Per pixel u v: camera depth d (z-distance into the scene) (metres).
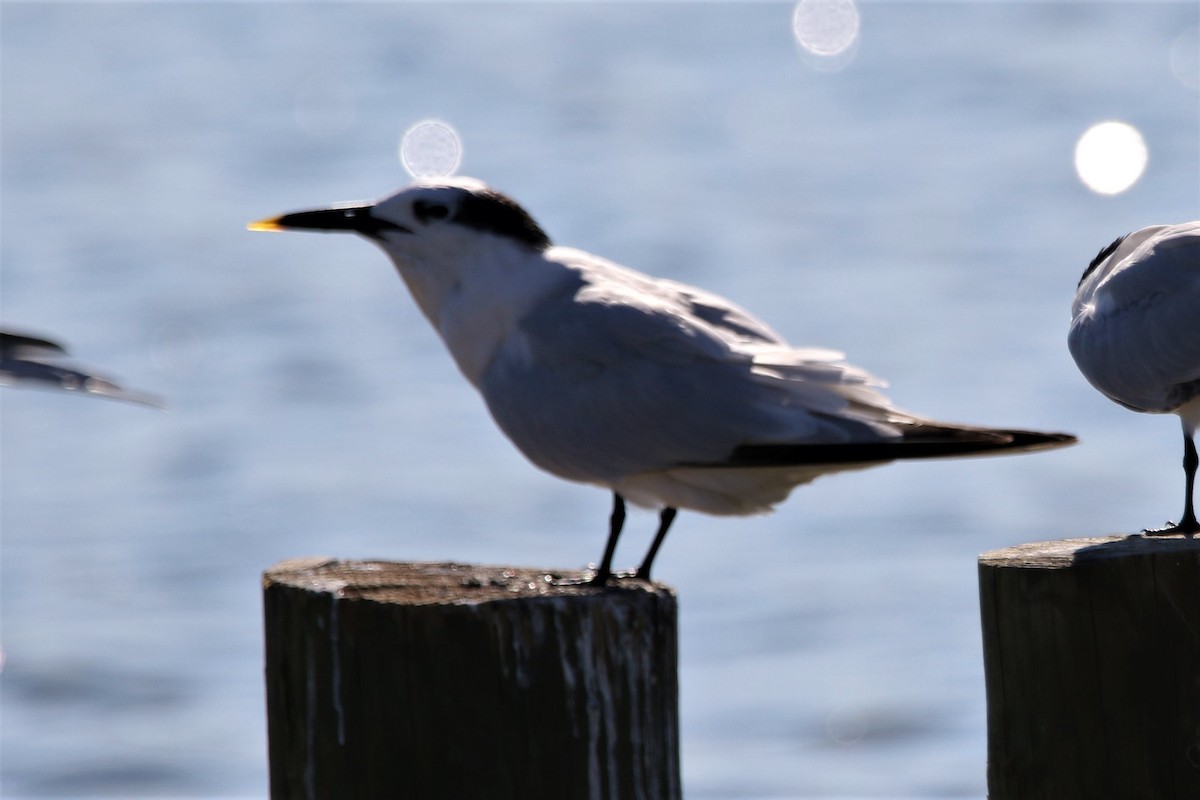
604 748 5.22
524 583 5.57
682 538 16.75
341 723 5.24
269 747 5.46
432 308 6.80
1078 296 7.88
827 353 6.50
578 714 5.19
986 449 6.15
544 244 6.84
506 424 6.60
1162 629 5.61
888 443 6.20
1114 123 37.75
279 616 5.38
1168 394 7.39
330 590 5.32
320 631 5.26
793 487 6.61
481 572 5.75
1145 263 7.39
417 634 5.16
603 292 6.54
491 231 6.66
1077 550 5.86
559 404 6.45
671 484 6.51
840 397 6.40
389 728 5.19
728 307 6.85
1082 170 33.50
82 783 13.79
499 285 6.61
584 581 5.82
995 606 5.81
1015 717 5.79
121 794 13.59
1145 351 7.33
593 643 5.20
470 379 6.84
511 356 6.58
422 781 5.18
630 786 5.25
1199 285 7.21
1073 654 5.68
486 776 5.18
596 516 17.47
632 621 5.24
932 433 6.23
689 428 6.32
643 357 6.40
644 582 5.91
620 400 6.37
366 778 5.22
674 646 5.38
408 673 5.17
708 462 6.34
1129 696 5.63
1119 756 5.65
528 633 5.18
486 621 5.15
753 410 6.30
